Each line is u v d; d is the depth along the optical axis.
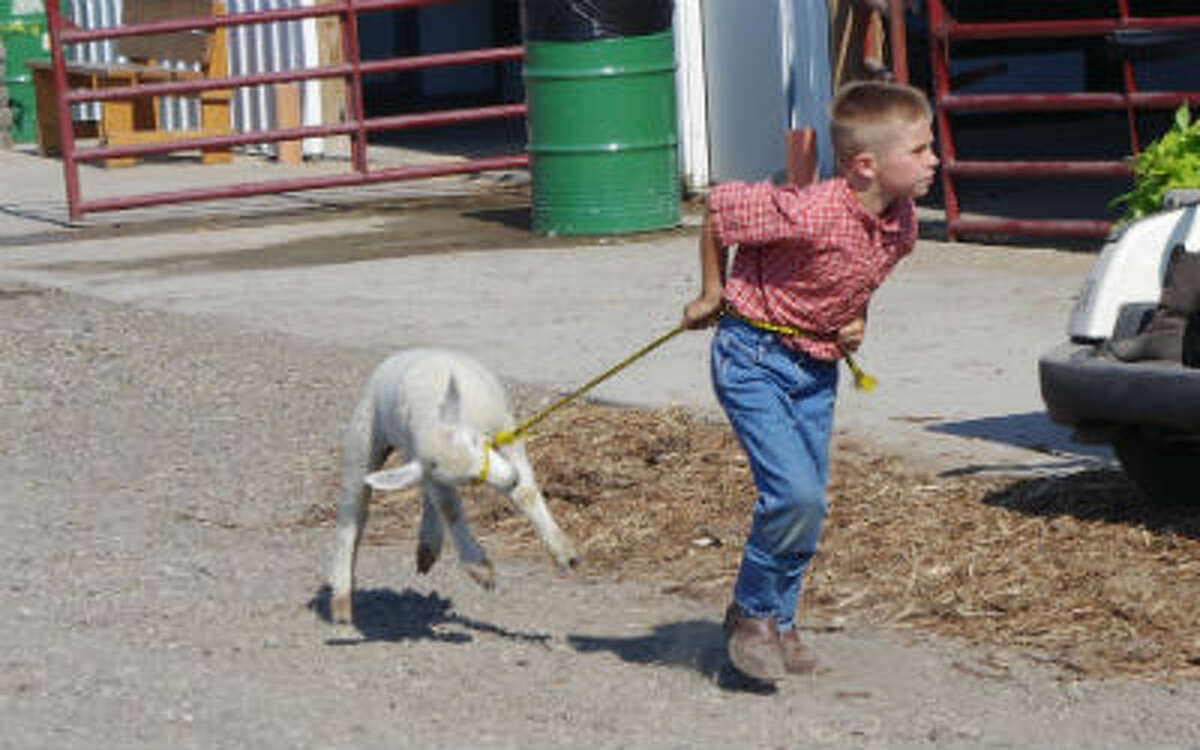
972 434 12.06
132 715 7.69
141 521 10.98
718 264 7.71
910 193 7.39
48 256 21.61
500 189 25.92
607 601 9.30
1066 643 8.39
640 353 7.98
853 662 8.27
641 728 7.46
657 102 20.98
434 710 7.72
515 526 10.63
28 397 14.42
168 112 32.59
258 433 13.05
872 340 15.11
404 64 23.50
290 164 29.69
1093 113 30.12
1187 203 10.34
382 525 10.87
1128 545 9.52
